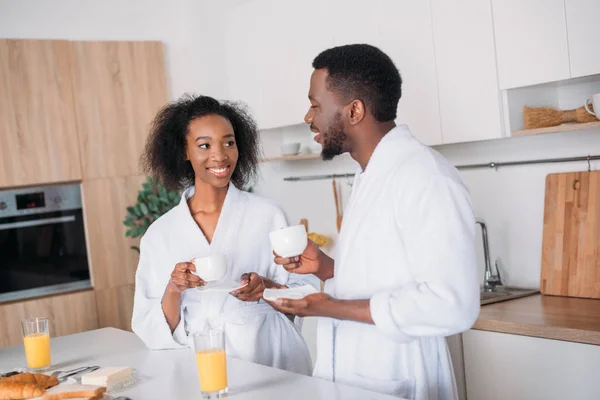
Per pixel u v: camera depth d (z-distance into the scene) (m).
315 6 3.36
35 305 3.66
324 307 1.54
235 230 2.06
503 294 2.90
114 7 4.10
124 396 1.53
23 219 3.68
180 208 2.07
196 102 2.06
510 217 3.01
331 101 1.63
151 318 1.96
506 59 2.64
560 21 2.46
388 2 3.03
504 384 2.45
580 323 2.29
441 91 2.88
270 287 1.88
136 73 4.00
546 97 2.82
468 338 2.55
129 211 3.86
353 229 1.64
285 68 3.56
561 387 2.28
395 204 1.55
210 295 2.00
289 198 4.10
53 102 3.74
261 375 1.64
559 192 2.76
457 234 1.47
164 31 4.26
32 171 3.68
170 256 2.05
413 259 1.50
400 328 1.48
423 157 1.56
